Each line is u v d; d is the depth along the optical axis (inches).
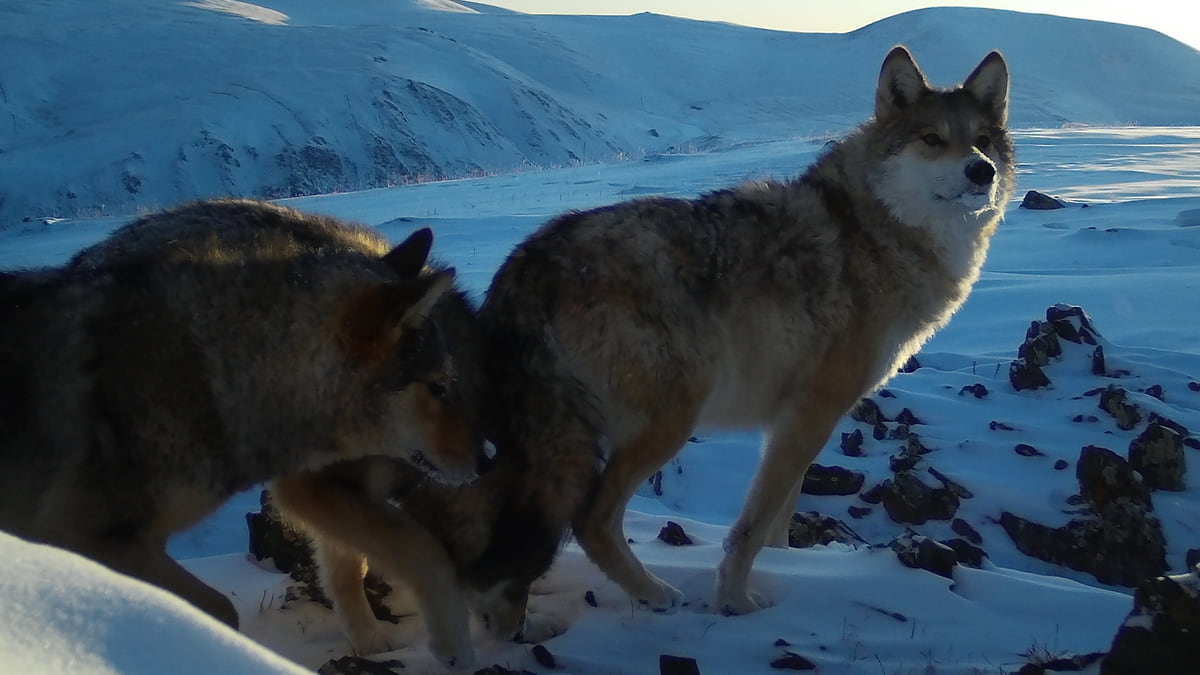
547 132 3481.8
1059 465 262.5
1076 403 298.7
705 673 143.1
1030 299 422.6
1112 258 492.4
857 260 187.6
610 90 4375.0
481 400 161.5
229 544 219.9
